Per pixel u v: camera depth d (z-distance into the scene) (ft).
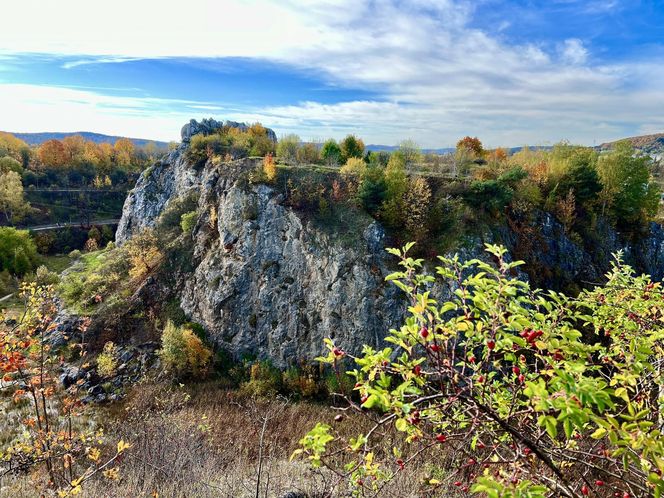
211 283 154.71
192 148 248.11
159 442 50.03
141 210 271.90
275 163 177.78
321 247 141.79
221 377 137.59
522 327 14.44
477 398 15.51
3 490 40.40
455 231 135.03
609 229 160.66
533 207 148.36
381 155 225.76
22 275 242.37
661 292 24.41
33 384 40.93
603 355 23.52
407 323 14.94
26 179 366.84
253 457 57.57
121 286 177.37
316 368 134.92
